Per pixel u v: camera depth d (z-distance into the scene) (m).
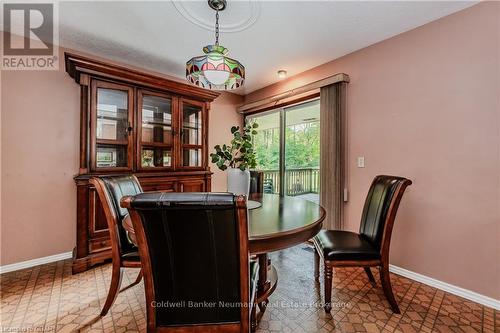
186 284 0.94
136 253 1.60
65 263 2.37
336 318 1.57
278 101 3.44
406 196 2.16
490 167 1.73
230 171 1.92
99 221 2.27
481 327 1.49
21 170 2.25
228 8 1.84
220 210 0.83
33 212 2.31
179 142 2.89
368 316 1.59
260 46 2.45
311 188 3.38
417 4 1.79
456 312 1.64
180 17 1.97
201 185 3.07
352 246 1.69
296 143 3.52
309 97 3.07
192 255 0.90
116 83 2.38
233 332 0.97
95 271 2.20
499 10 1.69
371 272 2.07
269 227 1.28
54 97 2.41
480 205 1.77
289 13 1.90
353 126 2.57
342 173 2.59
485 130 1.75
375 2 1.77
